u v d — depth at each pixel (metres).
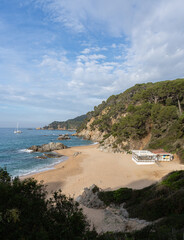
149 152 35.81
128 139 49.94
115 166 32.47
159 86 53.75
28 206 4.85
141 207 12.20
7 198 4.86
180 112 46.03
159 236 6.45
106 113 126.44
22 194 5.41
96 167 32.41
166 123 43.03
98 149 58.59
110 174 27.25
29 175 28.83
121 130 53.88
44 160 42.25
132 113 54.38
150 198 12.89
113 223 11.30
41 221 4.82
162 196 11.80
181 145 35.03
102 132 107.62
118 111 102.62
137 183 22.05
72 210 5.90
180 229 6.69
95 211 14.48
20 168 34.16
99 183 22.98
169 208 10.12
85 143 90.81
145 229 7.61
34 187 6.05
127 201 14.88
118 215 12.84
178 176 14.41
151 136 45.88
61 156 47.44
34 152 54.44
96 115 142.12
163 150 37.06
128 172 27.95
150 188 15.72
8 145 72.38
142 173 26.75
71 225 5.16
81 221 5.52
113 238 7.12
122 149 48.97
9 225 4.15
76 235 5.15
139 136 48.12
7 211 4.26
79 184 23.12
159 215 10.26
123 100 108.75
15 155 49.00
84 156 44.91
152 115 45.16
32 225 4.50
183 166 29.11
